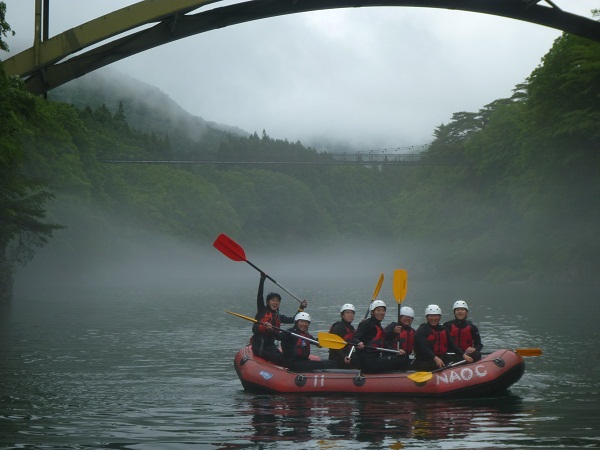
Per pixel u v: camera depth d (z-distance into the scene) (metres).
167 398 12.02
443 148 91.56
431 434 9.22
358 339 12.53
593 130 48.88
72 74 32.97
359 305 37.12
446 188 84.75
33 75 32.78
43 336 21.95
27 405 11.46
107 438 9.11
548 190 54.41
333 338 12.50
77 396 12.25
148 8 31.92
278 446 8.67
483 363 11.84
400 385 11.75
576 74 49.19
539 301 37.09
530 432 9.30
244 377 12.61
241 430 9.54
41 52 31.83
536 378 13.71
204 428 9.67
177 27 33.12
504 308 32.44
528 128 56.75
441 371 11.80
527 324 24.61
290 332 12.85
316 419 10.18
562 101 51.78
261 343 13.09
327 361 12.84
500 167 75.56
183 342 20.55
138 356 17.52
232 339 21.34
